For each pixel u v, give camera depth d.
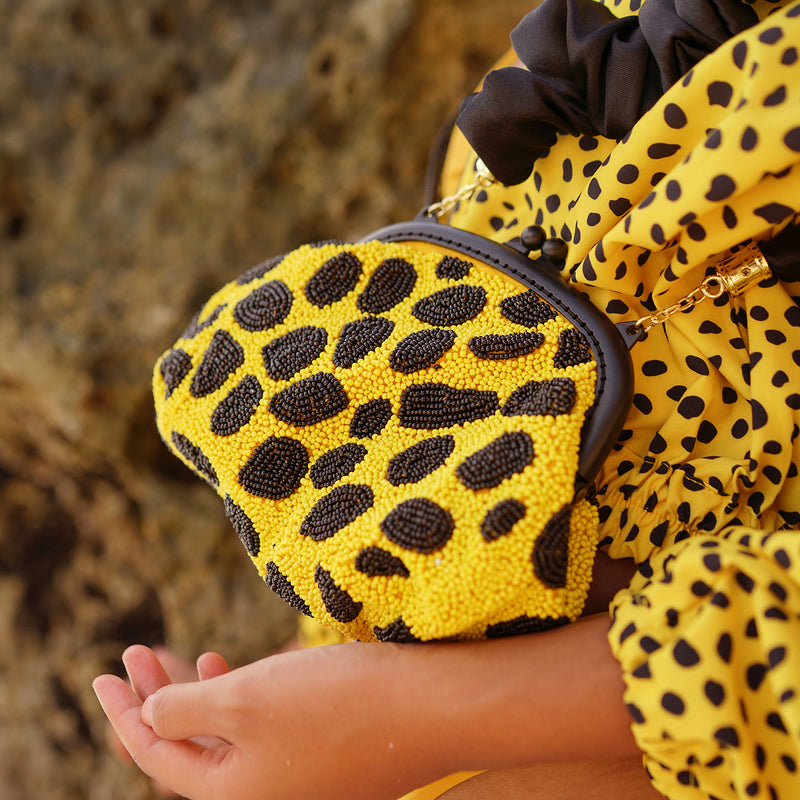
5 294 1.49
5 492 1.62
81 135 1.57
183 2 1.60
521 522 0.76
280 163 1.53
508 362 0.79
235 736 0.78
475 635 0.78
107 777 1.49
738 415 0.79
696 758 0.74
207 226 1.51
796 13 0.71
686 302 0.78
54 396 1.41
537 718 0.76
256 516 0.81
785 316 0.78
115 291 1.48
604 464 0.80
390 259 0.83
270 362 0.82
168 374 0.85
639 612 0.75
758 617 0.73
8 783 1.54
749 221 0.74
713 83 0.73
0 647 1.60
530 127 0.80
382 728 0.77
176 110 1.59
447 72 1.51
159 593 1.55
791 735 0.73
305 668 0.79
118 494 1.55
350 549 0.78
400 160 1.53
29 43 1.58
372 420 0.81
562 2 0.78
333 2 1.54
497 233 0.87
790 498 0.79
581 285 0.81
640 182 0.77
